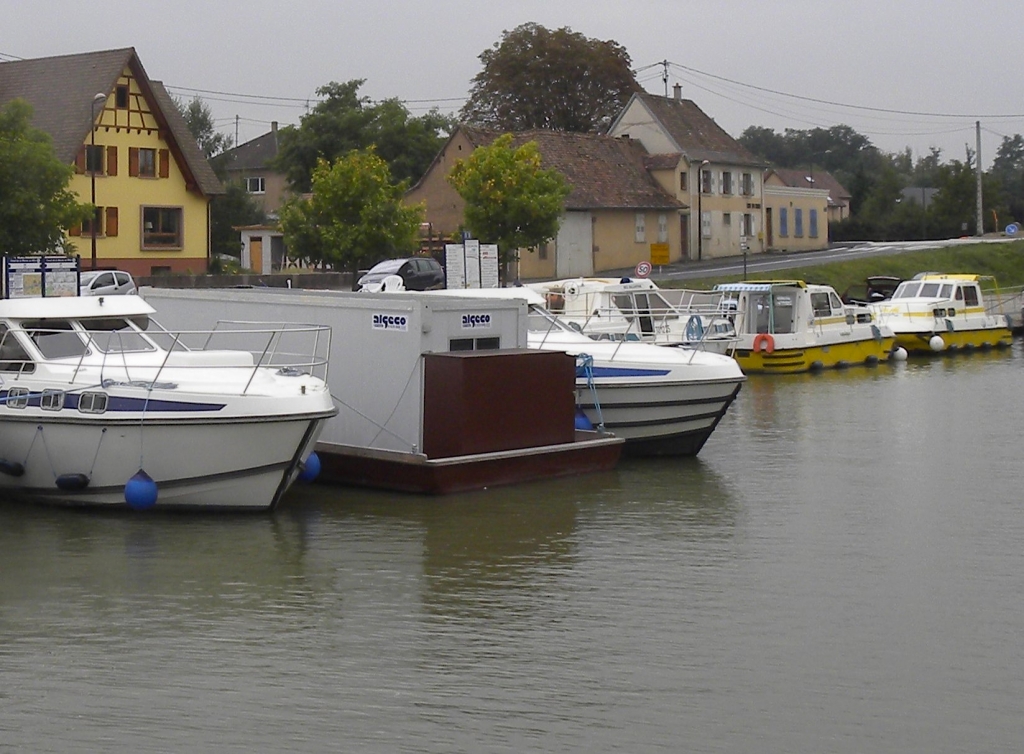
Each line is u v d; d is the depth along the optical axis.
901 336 40.91
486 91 86.50
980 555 15.36
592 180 66.62
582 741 9.73
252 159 98.38
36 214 44.31
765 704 10.49
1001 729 10.04
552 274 62.84
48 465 16.84
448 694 10.64
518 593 13.57
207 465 16.27
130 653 11.61
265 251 68.50
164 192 58.75
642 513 17.47
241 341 20.33
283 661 11.40
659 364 21.16
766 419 26.80
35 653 11.59
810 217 82.94
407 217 50.72
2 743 9.66
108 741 9.70
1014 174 160.88
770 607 13.14
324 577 14.10
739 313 33.47
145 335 17.86
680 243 71.38
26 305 17.42
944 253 68.88
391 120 82.00
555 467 19.47
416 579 14.08
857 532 16.50
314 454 17.91
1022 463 21.50
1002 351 42.91
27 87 57.41
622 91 86.44
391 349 18.61
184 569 14.36
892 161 166.75
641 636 12.17
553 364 19.33
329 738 9.76
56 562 14.59
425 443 18.47
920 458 21.98
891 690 10.84
